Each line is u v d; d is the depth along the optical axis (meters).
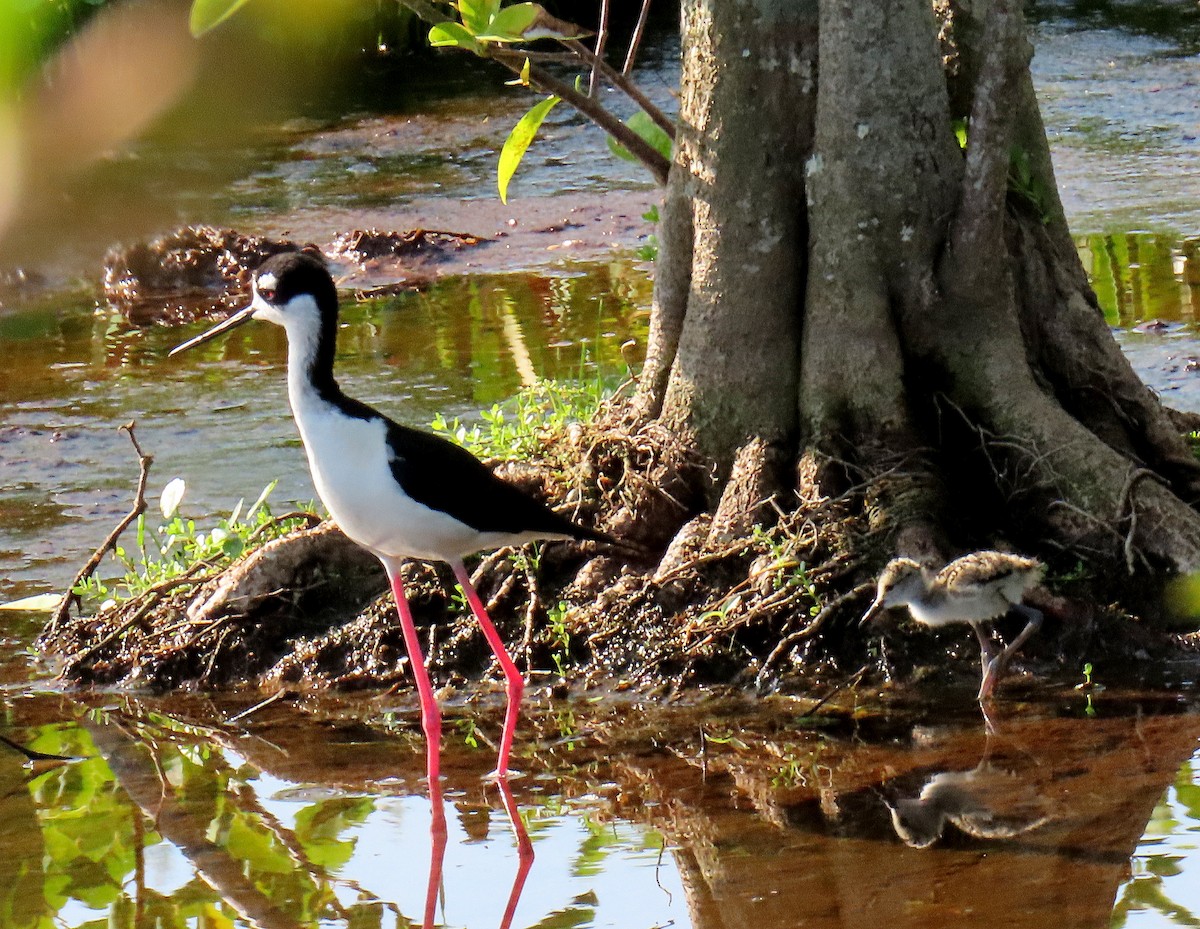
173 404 16.89
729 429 10.95
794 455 10.89
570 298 19.92
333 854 8.04
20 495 14.27
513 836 8.11
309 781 9.09
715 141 10.67
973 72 11.41
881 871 7.32
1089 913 6.73
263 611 11.12
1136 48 35.03
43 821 8.57
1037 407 10.62
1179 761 8.47
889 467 10.55
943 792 8.29
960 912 6.84
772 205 10.69
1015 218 11.25
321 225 24.38
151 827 8.46
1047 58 34.72
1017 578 9.35
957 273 10.56
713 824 8.07
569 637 10.49
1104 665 9.88
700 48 10.69
